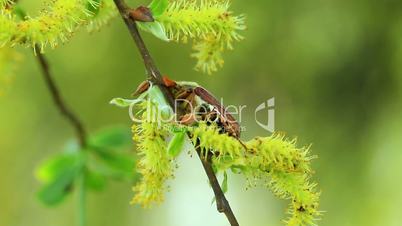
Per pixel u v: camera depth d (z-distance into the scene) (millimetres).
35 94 1270
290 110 1296
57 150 1312
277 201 1398
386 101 1316
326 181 1334
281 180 528
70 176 748
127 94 1280
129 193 1265
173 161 532
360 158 1324
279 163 524
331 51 1289
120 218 1271
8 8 532
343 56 1296
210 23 538
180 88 531
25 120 1301
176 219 1441
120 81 1274
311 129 1312
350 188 1335
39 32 522
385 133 1318
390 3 1282
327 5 1283
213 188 527
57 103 730
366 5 1284
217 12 538
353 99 1314
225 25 539
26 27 521
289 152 524
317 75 1297
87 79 1269
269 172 528
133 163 744
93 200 1255
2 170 1329
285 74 1284
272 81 1287
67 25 527
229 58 1269
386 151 1325
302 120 1306
